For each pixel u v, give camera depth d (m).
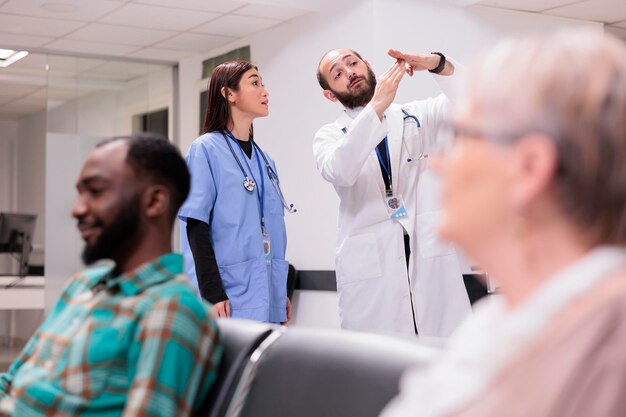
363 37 5.27
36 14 5.77
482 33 5.58
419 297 2.96
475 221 0.54
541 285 0.53
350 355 1.03
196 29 6.16
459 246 0.57
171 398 1.16
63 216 7.18
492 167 0.53
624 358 0.45
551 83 0.52
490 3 5.50
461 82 0.58
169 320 1.20
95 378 1.23
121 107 7.31
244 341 1.20
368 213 3.01
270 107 6.07
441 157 0.57
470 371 0.52
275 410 1.09
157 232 1.33
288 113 5.89
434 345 0.98
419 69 2.95
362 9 5.27
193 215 3.07
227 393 1.18
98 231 1.31
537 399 0.47
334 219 5.44
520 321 0.51
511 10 5.70
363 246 3.01
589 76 0.52
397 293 2.97
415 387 0.58
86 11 5.69
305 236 5.71
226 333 1.26
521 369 0.48
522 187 0.52
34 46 6.81
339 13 5.45
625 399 0.45
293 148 5.82
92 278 1.38
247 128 3.28
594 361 0.46
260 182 3.26
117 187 1.31
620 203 0.52
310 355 1.09
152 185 1.32
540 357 0.48
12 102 9.63
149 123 7.36
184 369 1.19
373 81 3.18
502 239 0.54
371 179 3.01
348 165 2.87
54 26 6.12
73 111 7.18
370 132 2.82
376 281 2.99
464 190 0.55
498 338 0.51
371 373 0.99
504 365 0.49
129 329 1.23
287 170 5.88
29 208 10.35
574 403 0.46
